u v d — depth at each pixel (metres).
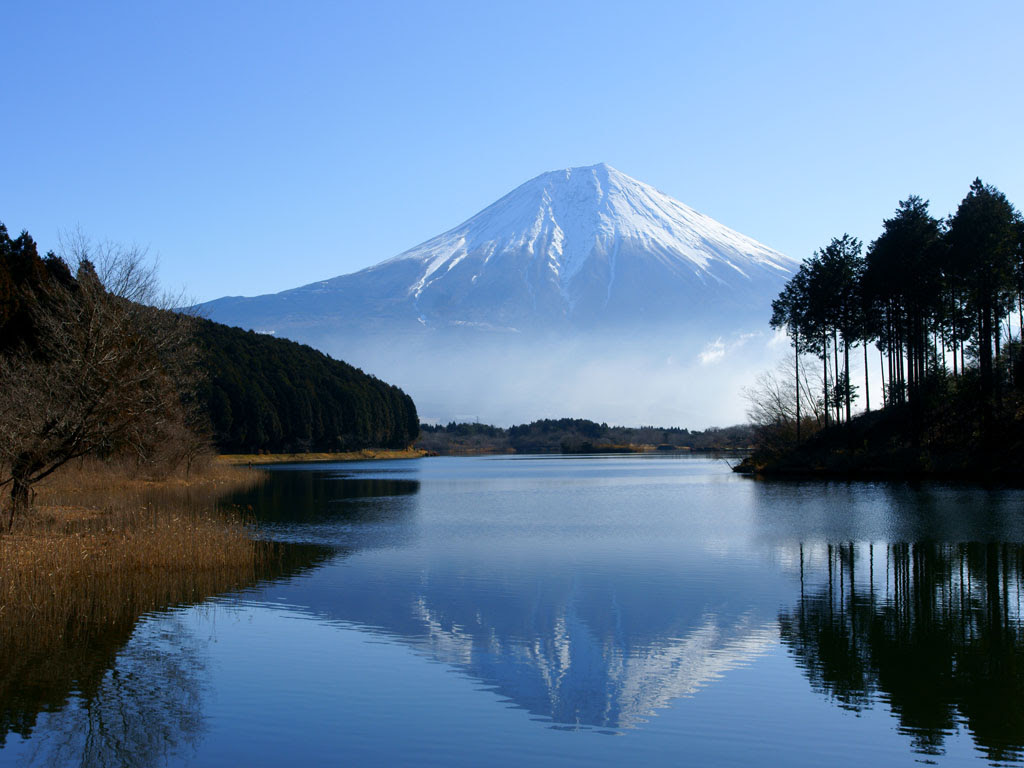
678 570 26.14
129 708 14.23
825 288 72.00
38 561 23.78
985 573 25.19
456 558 28.45
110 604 21.30
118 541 26.64
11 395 31.53
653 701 14.59
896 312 69.25
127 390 32.62
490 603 21.59
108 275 38.06
